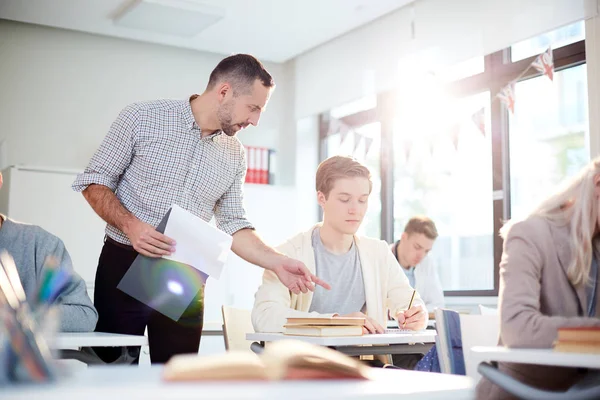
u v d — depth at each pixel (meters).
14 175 4.79
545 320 1.46
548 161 4.42
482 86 4.86
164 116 2.48
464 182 4.95
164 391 0.58
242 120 2.50
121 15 5.26
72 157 5.59
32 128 5.46
